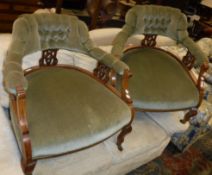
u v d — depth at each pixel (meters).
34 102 1.05
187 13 3.53
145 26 1.67
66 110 1.05
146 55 1.66
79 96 1.14
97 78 1.36
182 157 1.80
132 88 1.35
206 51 2.40
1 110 1.20
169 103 1.39
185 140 1.73
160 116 1.70
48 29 1.23
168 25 1.73
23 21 1.13
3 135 1.05
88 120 1.05
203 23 3.58
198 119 1.63
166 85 1.45
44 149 0.93
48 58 1.32
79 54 1.44
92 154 1.27
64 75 1.27
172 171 1.66
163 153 1.78
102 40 1.63
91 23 2.11
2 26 2.49
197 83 1.55
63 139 0.96
